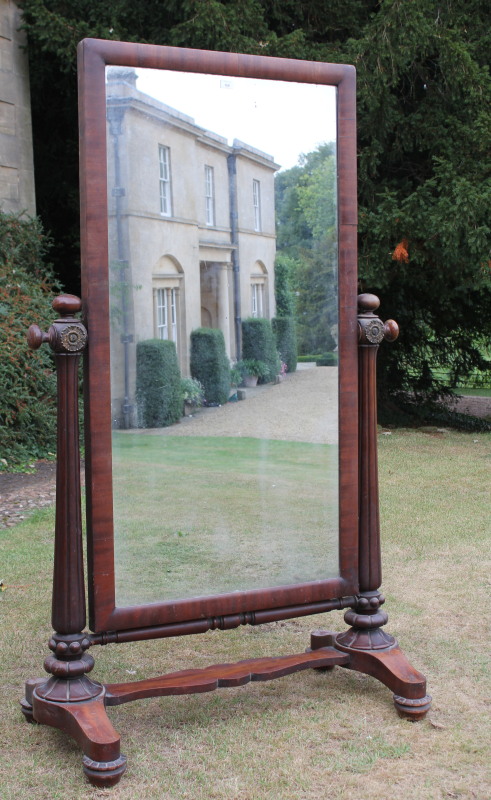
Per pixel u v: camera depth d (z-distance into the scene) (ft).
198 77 9.71
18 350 28.04
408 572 15.60
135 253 9.49
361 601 10.87
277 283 10.44
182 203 9.77
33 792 8.47
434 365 42.29
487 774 8.78
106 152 9.18
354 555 10.82
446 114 33.47
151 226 9.56
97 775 8.54
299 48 31.07
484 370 42.83
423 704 9.96
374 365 10.84
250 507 10.36
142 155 9.43
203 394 10.11
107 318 9.34
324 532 10.75
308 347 10.62
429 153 34.06
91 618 9.58
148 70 9.37
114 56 9.11
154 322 9.70
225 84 9.90
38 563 16.20
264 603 10.27
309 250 10.54
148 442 9.78
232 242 10.14
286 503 10.54
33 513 20.62
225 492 10.19
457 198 29.19
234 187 10.10
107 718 9.04
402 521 19.40
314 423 10.66
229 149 10.00
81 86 9.04
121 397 9.61
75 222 41.04
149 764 8.99
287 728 9.77
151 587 9.82
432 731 9.70
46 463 27.89
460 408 47.52
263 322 10.42
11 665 11.59
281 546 10.53
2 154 34.27
